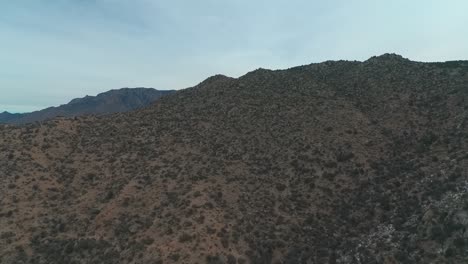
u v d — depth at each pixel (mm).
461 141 65250
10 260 54312
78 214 63656
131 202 64250
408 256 46625
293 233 58125
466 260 41500
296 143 76250
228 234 55750
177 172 70750
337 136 76625
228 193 64875
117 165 76188
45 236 59344
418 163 64875
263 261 53312
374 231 55000
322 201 63812
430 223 49031
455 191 52000
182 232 54781
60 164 77625
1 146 77875
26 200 65938
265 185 67375
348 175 67938
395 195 59781
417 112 80438
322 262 52469
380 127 79000
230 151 76688
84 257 54531
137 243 54438
